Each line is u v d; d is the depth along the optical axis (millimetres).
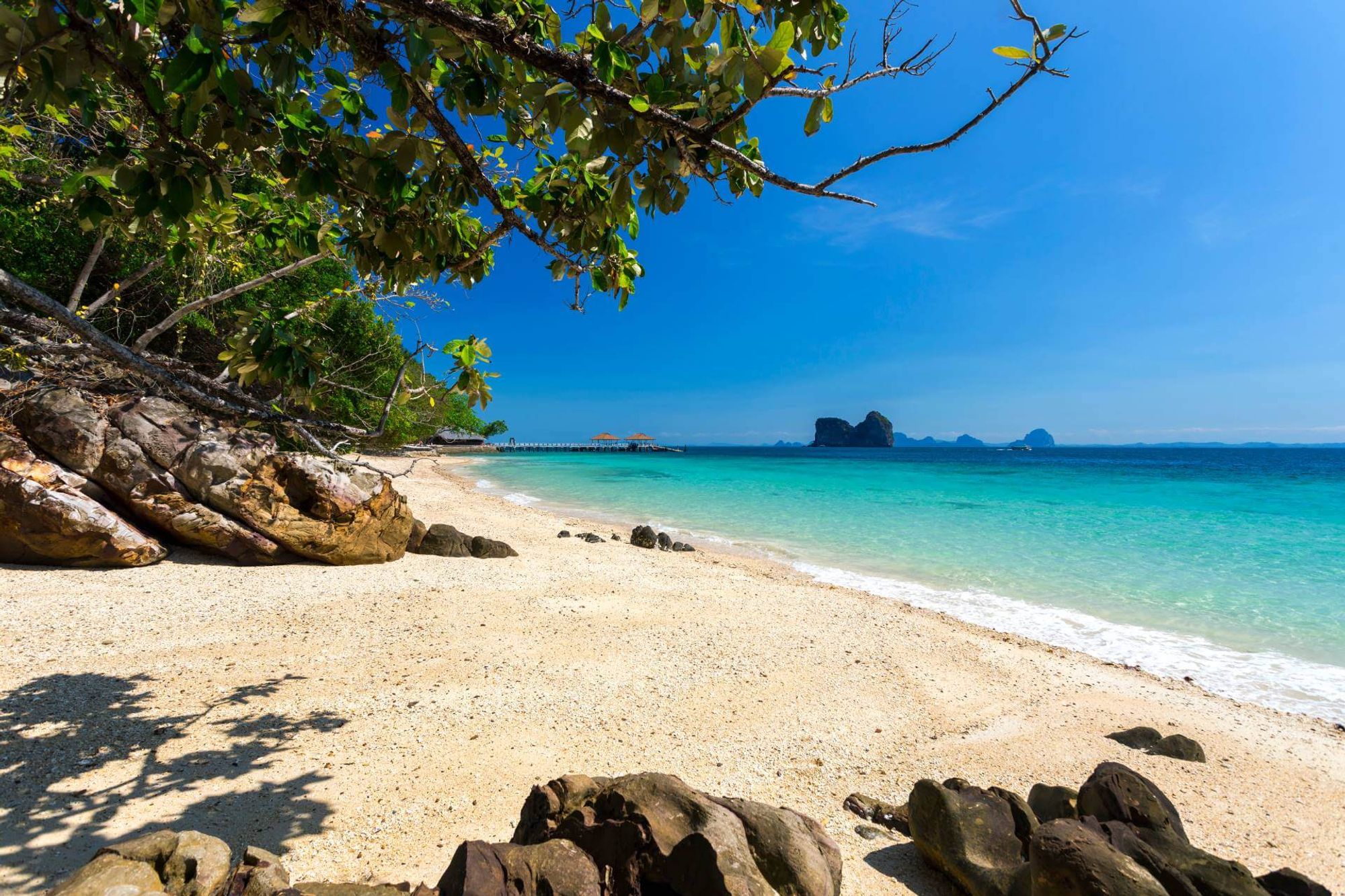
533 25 2760
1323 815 4543
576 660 7195
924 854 3809
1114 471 56719
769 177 2354
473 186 3514
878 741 5676
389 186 2861
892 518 22625
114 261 13961
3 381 9430
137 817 3861
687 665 7289
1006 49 2006
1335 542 17203
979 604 11234
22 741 4590
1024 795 4793
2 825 3668
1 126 5516
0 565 8734
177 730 4965
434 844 3832
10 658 6012
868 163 2266
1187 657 8617
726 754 5281
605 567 12477
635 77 2445
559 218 3764
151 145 2684
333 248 4316
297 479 10547
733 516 23094
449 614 8523
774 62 2160
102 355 2807
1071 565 14531
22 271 13031
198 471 9922
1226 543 17203
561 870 2631
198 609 7879
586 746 5234
